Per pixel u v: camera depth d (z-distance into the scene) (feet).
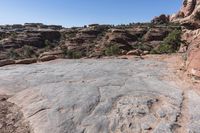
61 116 20.49
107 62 48.24
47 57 53.11
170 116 21.02
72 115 20.68
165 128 18.90
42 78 32.68
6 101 24.63
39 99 24.49
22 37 366.02
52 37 396.78
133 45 292.61
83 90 27.25
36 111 21.74
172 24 352.28
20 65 43.70
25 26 544.21
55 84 29.68
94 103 23.25
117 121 19.81
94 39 351.05
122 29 356.38
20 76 33.71
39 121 19.84
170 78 34.94
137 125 19.30
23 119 20.59
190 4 367.45
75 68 40.24
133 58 57.00
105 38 336.49
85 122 19.54
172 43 105.70
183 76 35.94
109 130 18.52
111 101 23.90
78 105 22.67
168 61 52.01
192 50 40.60
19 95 26.07
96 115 20.75
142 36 331.57
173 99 25.26
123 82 31.40
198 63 34.58
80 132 18.13
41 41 368.48
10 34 388.57
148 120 20.16
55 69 39.06
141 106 22.90
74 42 348.18
